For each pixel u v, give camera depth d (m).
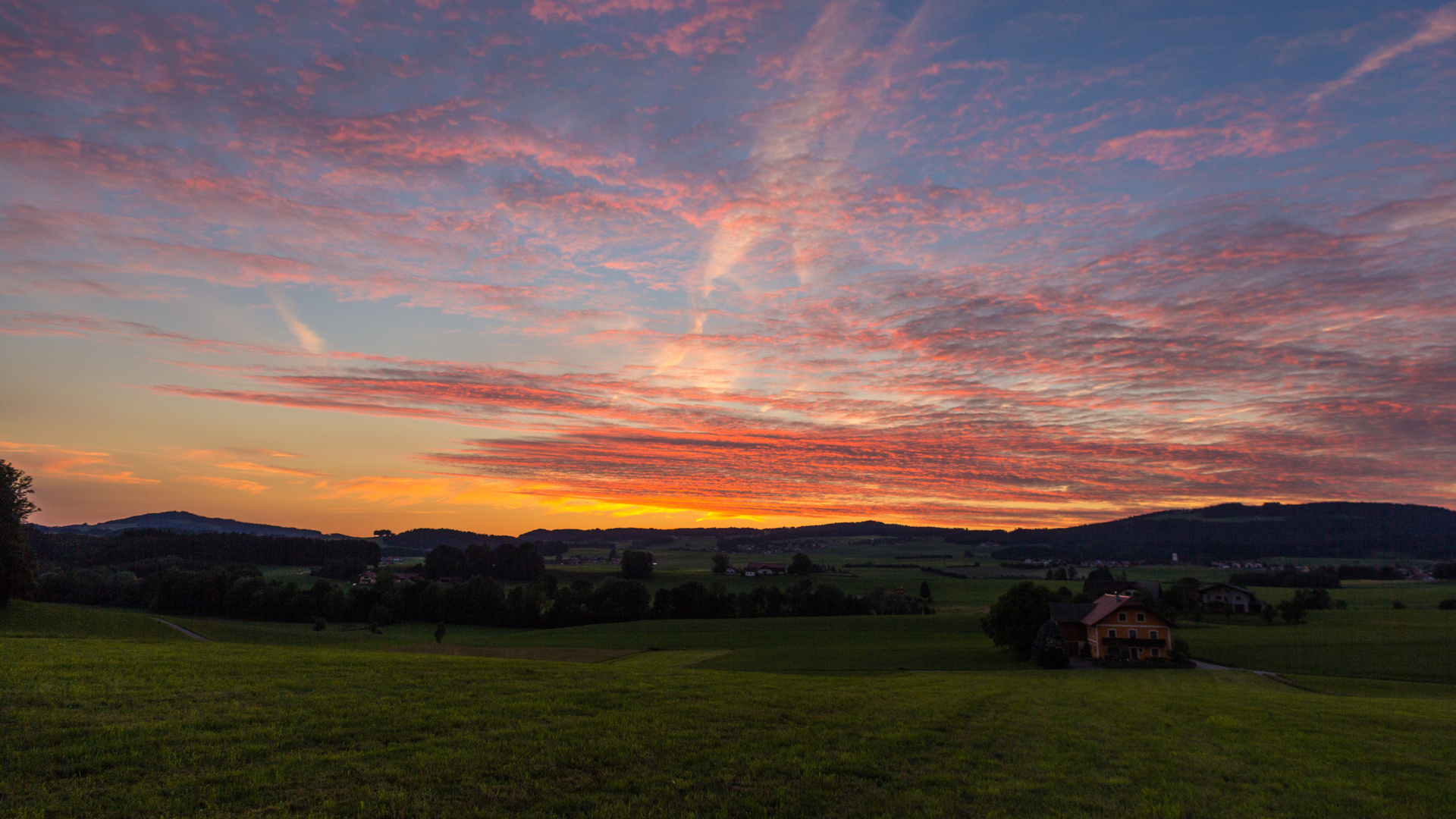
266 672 24.39
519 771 15.20
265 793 13.04
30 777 12.89
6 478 58.66
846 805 14.63
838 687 31.20
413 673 26.12
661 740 18.45
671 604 126.00
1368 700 37.78
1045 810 15.05
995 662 70.94
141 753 14.57
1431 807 16.47
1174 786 17.39
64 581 118.75
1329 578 173.50
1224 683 49.94
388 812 12.59
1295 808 16.06
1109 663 68.69
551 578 162.38
